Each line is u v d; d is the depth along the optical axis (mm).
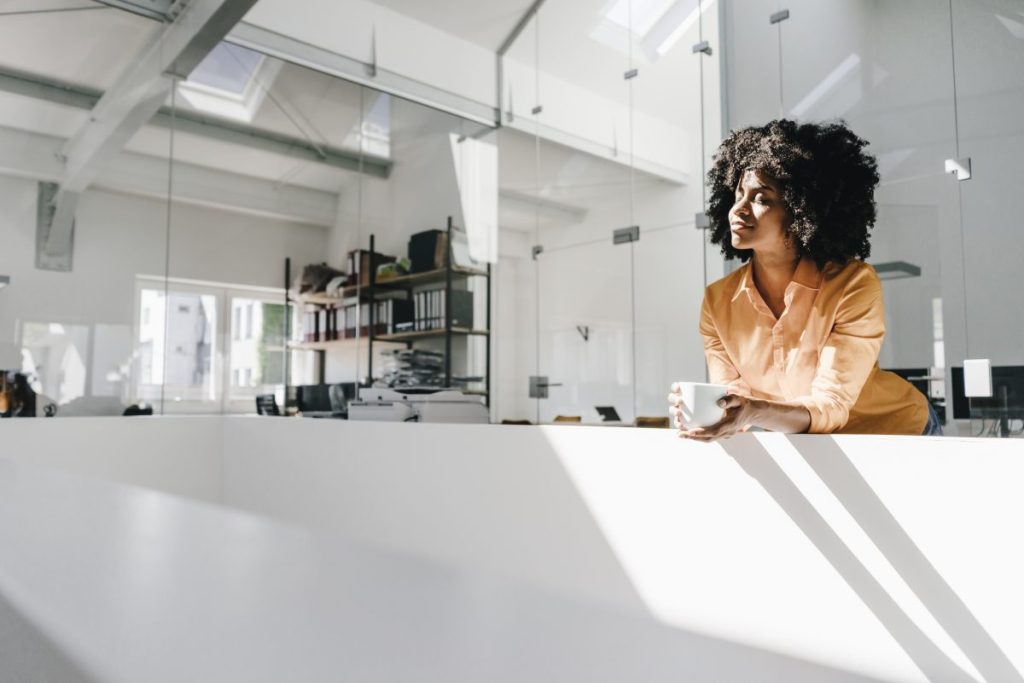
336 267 5320
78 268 4418
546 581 1622
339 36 5113
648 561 1379
